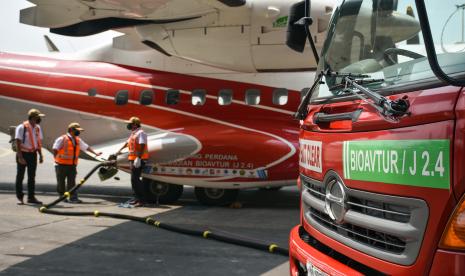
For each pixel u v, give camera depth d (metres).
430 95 2.53
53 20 10.12
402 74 2.90
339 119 3.24
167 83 11.21
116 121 11.48
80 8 9.62
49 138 12.02
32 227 8.28
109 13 9.71
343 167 3.19
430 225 2.48
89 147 11.33
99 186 13.73
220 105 10.82
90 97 11.65
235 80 10.81
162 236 7.76
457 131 2.37
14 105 12.05
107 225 8.50
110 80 11.59
